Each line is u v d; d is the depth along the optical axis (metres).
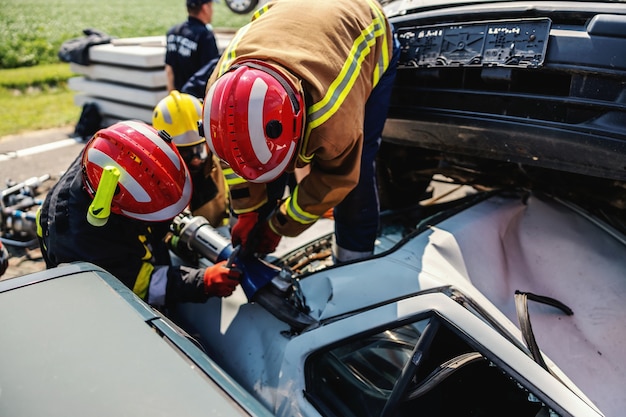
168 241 2.18
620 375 1.58
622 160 1.65
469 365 1.40
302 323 1.62
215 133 1.50
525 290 1.84
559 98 1.73
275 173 1.61
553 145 1.78
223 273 1.81
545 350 1.61
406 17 2.11
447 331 1.44
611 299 1.76
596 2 1.66
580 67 1.65
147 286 1.84
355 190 1.94
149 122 5.21
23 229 3.03
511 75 1.81
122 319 1.16
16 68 9.33
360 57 1.74
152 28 15.62
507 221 2.00
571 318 1.74
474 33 1.90
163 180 1.70
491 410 1.42
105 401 0.95
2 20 14.23
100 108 5.59
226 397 0.99
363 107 1.75
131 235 1.80
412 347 1.45
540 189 2.22
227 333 1.84
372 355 1.50
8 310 1.15
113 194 1.61
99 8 19.61
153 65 5.07
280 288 1.76
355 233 2.00
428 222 1.91
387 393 1.44
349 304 1.60
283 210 1.86
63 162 4.66
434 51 2.02
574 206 2.10
